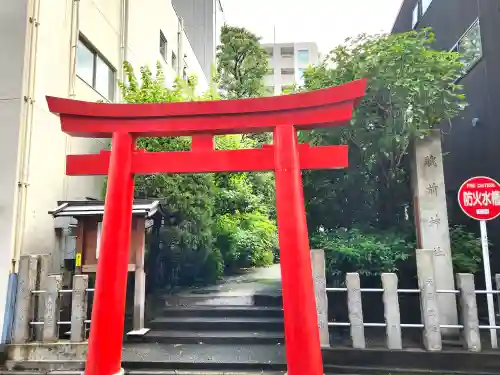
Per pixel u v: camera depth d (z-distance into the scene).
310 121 4.37
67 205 6.92
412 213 7.20
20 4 6.86
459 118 10.04
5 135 6.55
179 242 8.59
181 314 7.31
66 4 8.11
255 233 14.02
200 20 24.69
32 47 6.90
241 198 10.82
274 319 7.00
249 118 4.50
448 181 10.79
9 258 6.23
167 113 4.60
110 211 4.45
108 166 4.88
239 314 7.28
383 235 6.73
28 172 6.71
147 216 6.80
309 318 3.92
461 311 5.32
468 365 5.07
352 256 6.12
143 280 6.73
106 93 10.16
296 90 7.95
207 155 4.56
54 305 5.82
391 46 6.40
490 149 8.47
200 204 8.81
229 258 12.69
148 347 6.15
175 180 8.58
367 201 7.51
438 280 5.95
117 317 4.29
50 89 7.44
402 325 5.24
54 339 5.74
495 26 8.18
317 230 7.51
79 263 6.61
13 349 5.68
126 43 10.99
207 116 4.57
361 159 7.11
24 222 6.57
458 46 10.09
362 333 5.33
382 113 6.65
